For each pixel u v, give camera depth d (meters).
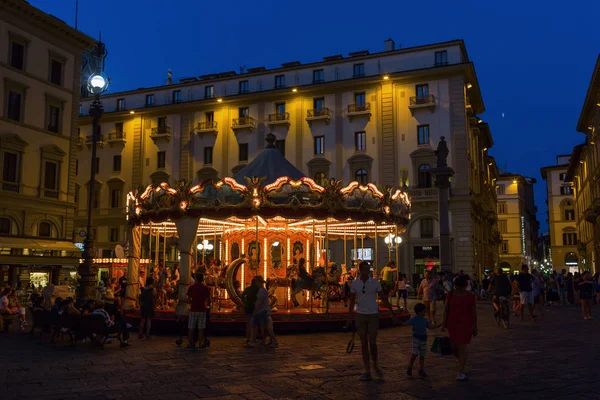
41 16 35.12
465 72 43.41
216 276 17.78
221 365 9.95
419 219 42.97
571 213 81.56
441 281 21.47
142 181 52.31
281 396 7.50
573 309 25.52
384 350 11.80
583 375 8.85
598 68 41.28
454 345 8.62
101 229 53.19
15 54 34.12
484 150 60.03
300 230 20.20
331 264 21.58
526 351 11.53
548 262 110.56
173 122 52.16
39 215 35.00
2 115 32.88
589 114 52.25
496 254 70.75
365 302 8.75
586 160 57.53
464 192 41.88
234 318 15.14
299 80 48.69
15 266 32.91
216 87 51.72
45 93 36.00
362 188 16.62
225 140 49.84
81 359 10.86
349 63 47.06
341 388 7.96
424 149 43.09
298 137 47.31
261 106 49.09
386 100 45.00
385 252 43.47
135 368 9.73
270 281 16.78
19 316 16.98
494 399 7.28
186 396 7.53
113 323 13.16
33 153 34.91
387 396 7.46
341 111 46.31
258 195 15.41
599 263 48.47
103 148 54.38
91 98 56.16
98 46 41.34
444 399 7.28
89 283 18.12
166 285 19.77
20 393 7.75
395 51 45.62
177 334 15.18
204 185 15.73
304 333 15.07
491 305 29.27
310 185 15.83
